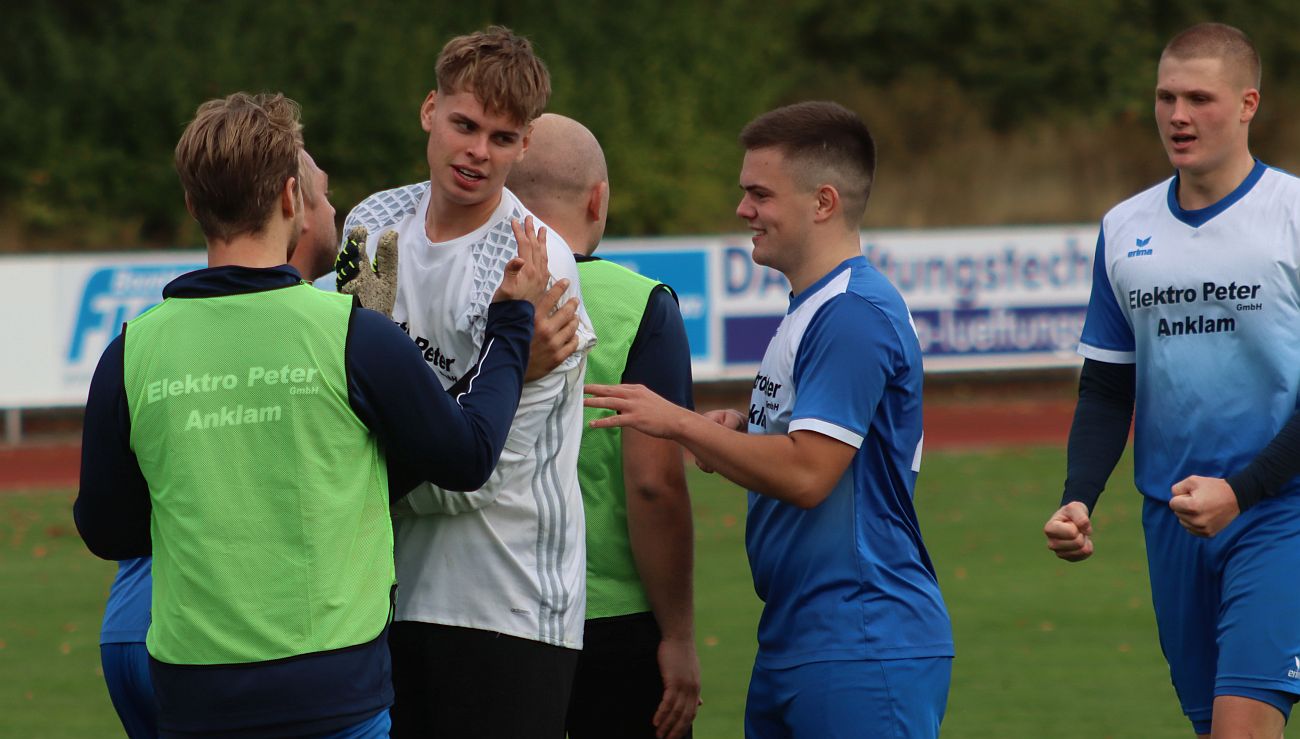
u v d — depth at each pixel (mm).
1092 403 10633
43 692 16922
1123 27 67312
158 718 7242
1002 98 66688
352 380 7121
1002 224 59656
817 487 8438
